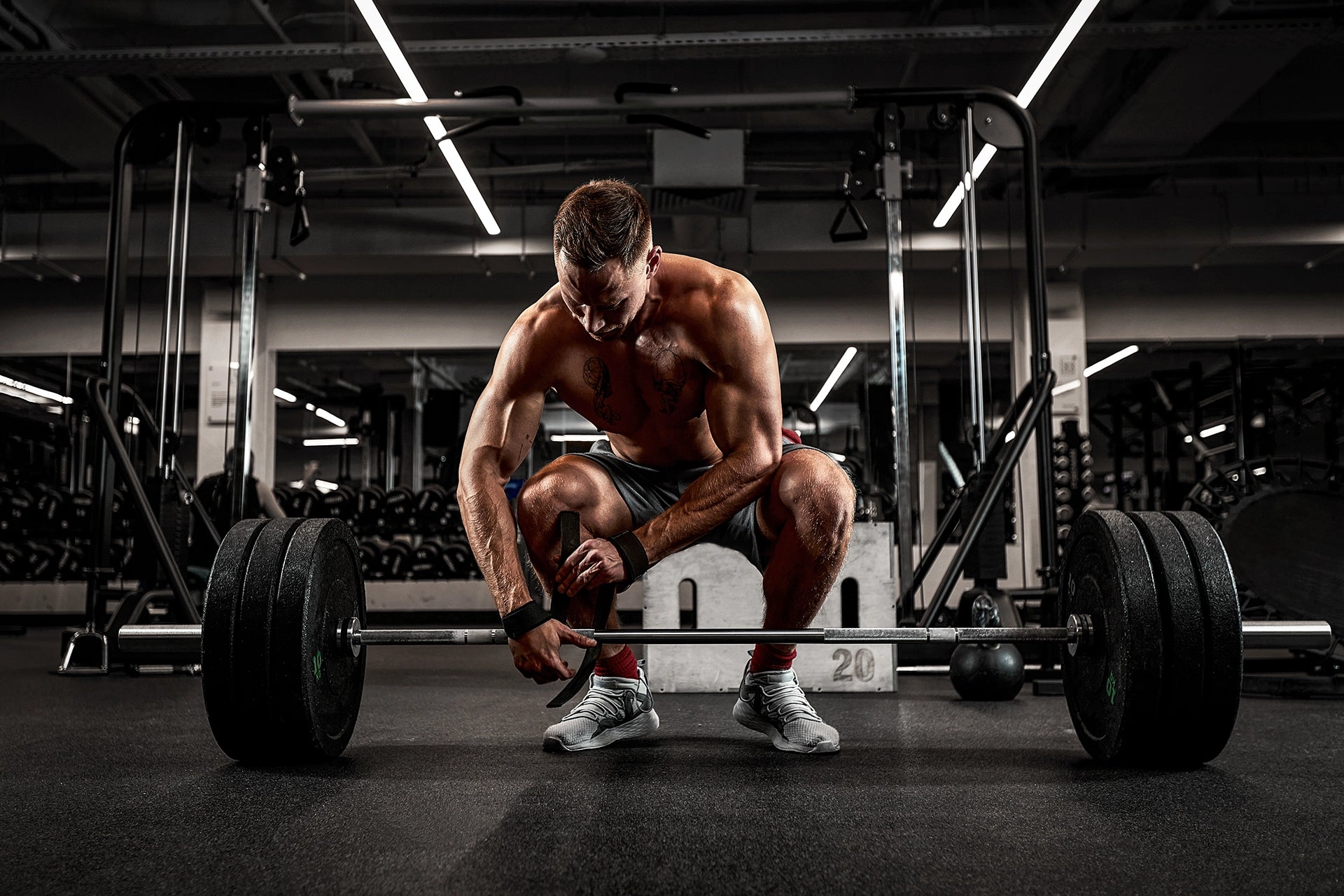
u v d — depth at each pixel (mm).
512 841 1038
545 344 1530
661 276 1503
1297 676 2885
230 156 6980
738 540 1679
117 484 6512
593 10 5273
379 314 8156
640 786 1331
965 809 1187
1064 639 1521
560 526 1387
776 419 1475
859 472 6949
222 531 3672
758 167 6504
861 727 2002
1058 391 7797
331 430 9945
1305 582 2881
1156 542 1426
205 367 7902
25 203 7688
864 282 8016
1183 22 4711
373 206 7855
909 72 5875
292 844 1035
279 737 1452
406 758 1577
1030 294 3182
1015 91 6062
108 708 2404
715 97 3361
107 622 3682
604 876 913
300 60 4969
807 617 1566
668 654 2777
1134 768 1483
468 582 7578
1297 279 8062
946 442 7938
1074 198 7184
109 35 5344
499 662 4238
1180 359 9602
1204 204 7152
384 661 4305
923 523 7988
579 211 1307
